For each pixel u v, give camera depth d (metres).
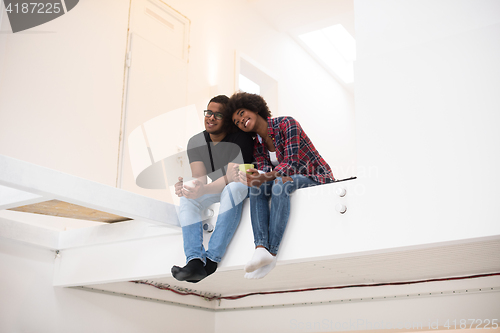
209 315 3.62
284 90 5.84
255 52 5.36
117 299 2.93
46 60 2.89
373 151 1.75
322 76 6.99
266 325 3.38
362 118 1.81
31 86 2.76
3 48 2.62
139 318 3.04
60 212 2.21
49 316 2.55
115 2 3.52
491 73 1.59
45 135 2.78
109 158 3.21
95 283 2.55
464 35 1.66
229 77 4.78
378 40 1.91
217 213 2.11
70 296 2.68
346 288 3.11
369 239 1.69
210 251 1.98
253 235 1.99
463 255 2.08
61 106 2.93
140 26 3.72
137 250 2.38
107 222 2.49
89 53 3.21
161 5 4.00
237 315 3.55
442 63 1.69
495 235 1.45
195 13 4.44
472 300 2.66
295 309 3.28
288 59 6.09
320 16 5.71
